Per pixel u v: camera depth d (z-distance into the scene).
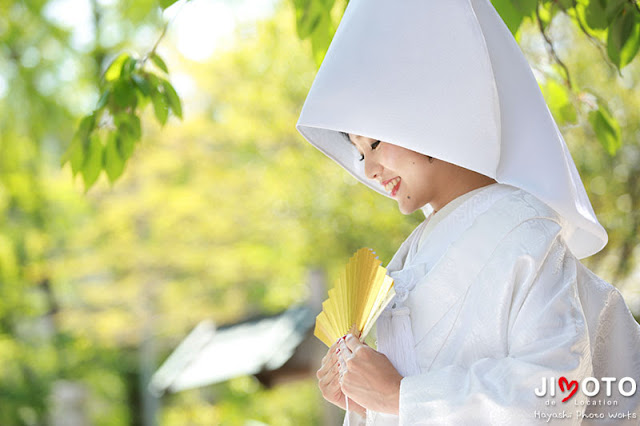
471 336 1.45
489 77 1.48
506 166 1.51
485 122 1.46
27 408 12.25
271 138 9.40
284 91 9.27
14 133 10.14
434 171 1.60
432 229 1.64
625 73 6.21
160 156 10.70
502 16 2.13
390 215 8.01
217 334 9.77
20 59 9.83
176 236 11.18
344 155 1.89
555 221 1.46
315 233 8.49
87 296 11.58
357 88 1.49
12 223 11.35
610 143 2.60
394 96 1.47
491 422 1.32
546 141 1.50
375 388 1.45
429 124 1.45
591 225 1.50
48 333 12.69
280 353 7.80
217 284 11.80
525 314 1.38
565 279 1.43
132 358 13.65
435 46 1.48
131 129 2.52
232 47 9.96
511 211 1.48
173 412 12.91
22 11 9.59
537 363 1.31
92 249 11.39
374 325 1.74
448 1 1.50
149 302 11.70
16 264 11.48
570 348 1.32
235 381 12.72
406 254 1.82
